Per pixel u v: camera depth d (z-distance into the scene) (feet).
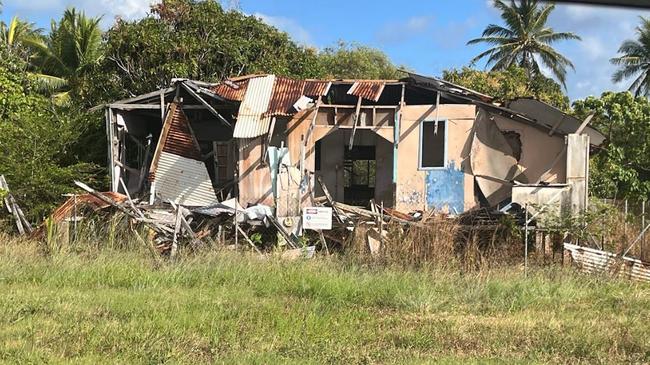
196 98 52.26
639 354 21.07
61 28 96.58
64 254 36.60
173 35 68.69
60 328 22.43
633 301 30.32
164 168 50.01
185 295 28.89
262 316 24.93
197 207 44.62
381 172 55.77
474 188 48.96
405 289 30.42
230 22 73.10
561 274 35.55
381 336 22.71
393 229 40.37
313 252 40.73
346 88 52.85
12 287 29.99
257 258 37.09
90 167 51.80
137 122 56.34
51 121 54.19
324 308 26.99
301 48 84.79
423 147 49.57
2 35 93.09
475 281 32.76
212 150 57.77
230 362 18.76
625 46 112.37
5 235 41.63
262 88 51.37
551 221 41.52
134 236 40.52
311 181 49.49
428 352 20.79
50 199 48.93
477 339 22.52
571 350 21.18
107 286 31.12
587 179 46.39
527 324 24.97
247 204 49.62
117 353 19.67
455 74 91.81
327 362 19.26
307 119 49.83
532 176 48.34
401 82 50.47
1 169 47.83
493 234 40.40
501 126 49.03
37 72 92.99
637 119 77.00
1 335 21.35
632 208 53.31
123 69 67.92
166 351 19.89
